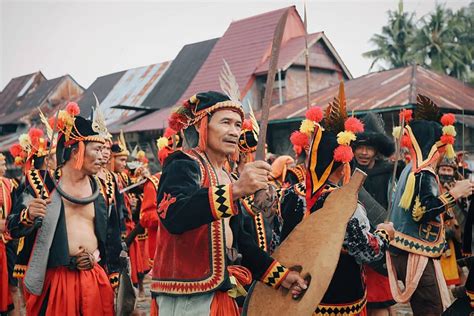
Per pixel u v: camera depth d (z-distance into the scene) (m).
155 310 3.66
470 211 4.60
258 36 24.53
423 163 5.29
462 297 4.30
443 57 31.78
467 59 31.97
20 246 4.71
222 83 3.70
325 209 3.60
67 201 4.70
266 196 3.07
